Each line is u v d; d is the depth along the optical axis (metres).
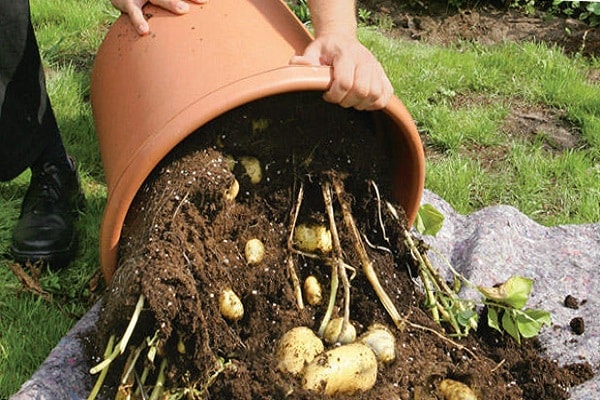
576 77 2.81
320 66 1.41
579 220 2.14
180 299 1.32
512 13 3.30
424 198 1.98
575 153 2.38
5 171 1.79
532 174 2.28
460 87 2.70
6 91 1.71
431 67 2.77
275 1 1.60
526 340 1.59
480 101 2.65
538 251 1.84
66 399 1.41
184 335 1.33
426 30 3.16
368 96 1.41
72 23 2.77
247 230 1.50
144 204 1.43
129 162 1.39
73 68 2.52
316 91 1.50
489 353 1.55
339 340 1.43
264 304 1.47
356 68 1.40
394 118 1.49
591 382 1.52
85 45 2.68
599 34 3.17
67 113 2.30
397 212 1.60
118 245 1.45
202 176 1.42
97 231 1.91
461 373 1.45
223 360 1.38
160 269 1.31
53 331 1.62
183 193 1.40
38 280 1.74
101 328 1.38
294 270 1.51
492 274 1.74
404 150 1.59
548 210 2.18
